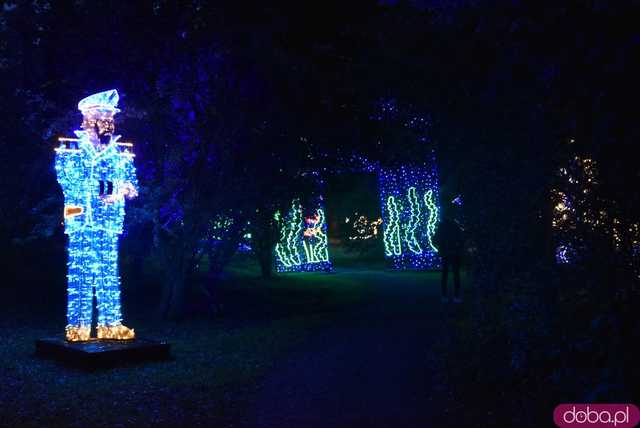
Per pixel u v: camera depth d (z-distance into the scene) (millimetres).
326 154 16297
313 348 10883
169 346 10141
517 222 6656
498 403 6812
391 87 10203
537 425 5953
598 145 4906
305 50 15375
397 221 26672
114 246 10797
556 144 5375
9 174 15445
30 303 16031
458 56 7660
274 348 11055
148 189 14156
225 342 11828
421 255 26203
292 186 15789
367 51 10977
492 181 7211
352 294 19469
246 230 16422
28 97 15086
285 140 15234
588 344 6105
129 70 14867
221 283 20656
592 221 5117
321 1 14750
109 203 10711
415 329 12258
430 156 10688
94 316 11312
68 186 10547
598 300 5438
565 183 5273
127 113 13734
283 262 27047
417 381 8195
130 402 7527
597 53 5043
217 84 14531
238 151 15109
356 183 32625
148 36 14531
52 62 15242
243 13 14523
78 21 14742
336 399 7477
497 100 6664
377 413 6844
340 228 36031
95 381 8609
